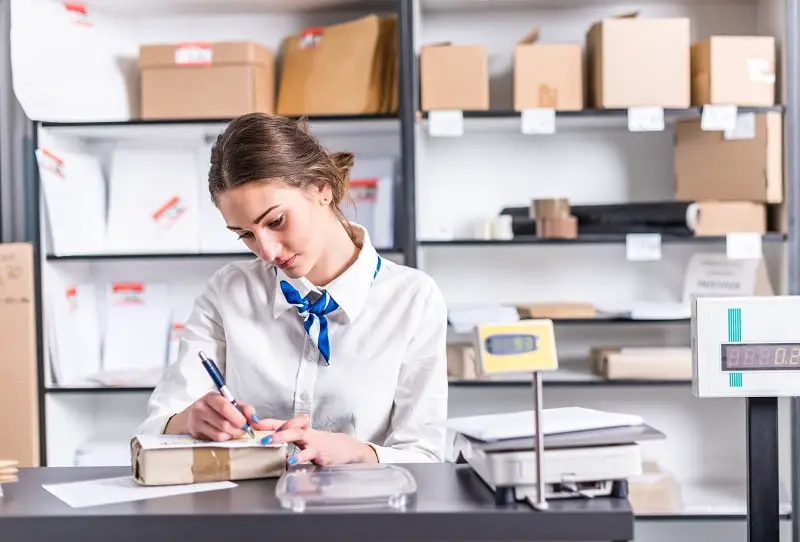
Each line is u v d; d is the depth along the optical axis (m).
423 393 1.71
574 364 3.04
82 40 2.85
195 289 3.13
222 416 1.34
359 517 1.07
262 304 1.77
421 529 1.07
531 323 1.13
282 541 1.08
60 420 2.89
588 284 3.07
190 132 2.94
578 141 3.04
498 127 2.94
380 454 1.50
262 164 1.44
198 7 2.97
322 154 1.59
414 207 2.74
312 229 1.57
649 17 3.01
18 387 2.76
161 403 1.71
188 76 2.79
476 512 1.08
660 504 2.71
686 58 2.68
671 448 3.06
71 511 1.11
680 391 3.05
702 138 2.83
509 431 1.17
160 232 2.96
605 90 2.69
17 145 3.02
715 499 2.83
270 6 2.97
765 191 2.70
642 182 3.02
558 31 3.02
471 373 2.78
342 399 1.71
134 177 3.00
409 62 2.72
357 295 1.73
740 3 2.99
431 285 1.79
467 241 2.74
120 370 3.02
